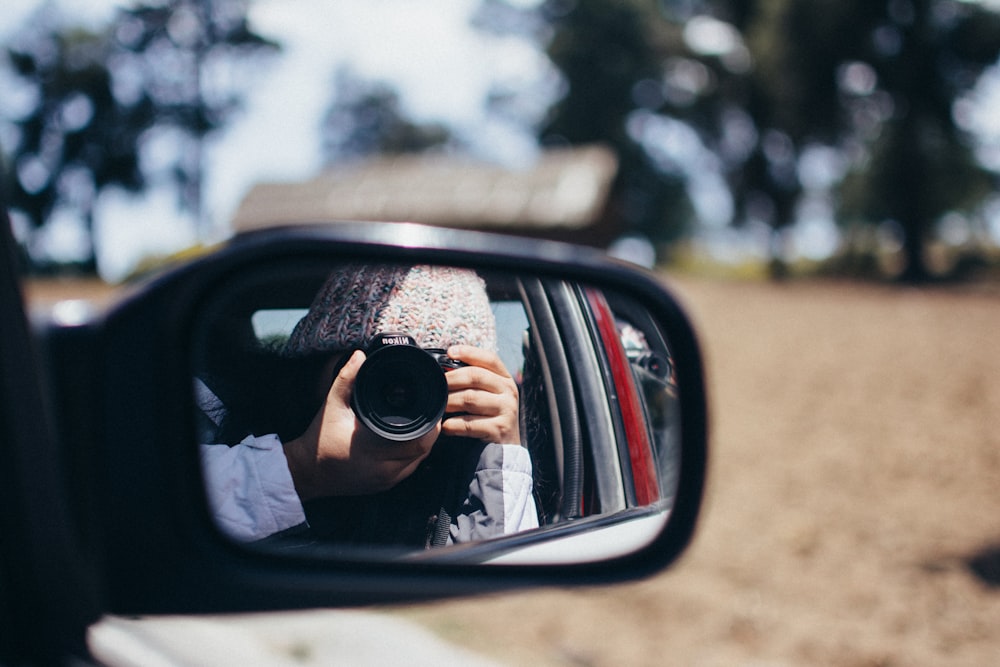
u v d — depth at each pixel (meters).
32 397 1.24
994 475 7.24
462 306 1.63
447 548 1.57
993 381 11.58
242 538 1.46
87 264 21.98
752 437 9.15
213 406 1.50
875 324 19.14
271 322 1.52
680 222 55.47
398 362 1.53
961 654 4.17
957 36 35.31
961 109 36.62
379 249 1.56
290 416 1.55
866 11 35.38
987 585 4.96
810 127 39.00
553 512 1.76
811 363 14.03
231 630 3.70
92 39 41.75
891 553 5.54
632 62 51.94
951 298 26.28
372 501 1.57
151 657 1.74
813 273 44.19
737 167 46.75
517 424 1.69
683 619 4.66
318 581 1.43
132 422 1.30
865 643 4.33
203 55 42.38
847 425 9.50
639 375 1.99
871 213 41.59
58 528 1.26
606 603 4.92
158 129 42.50
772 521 6.29
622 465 1.91
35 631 1.25
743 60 44.31
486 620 4.63
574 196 27.27
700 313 21.72
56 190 41.84
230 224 30.58
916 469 7.55
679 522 1.92
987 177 39.16
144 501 1.29
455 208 27.77
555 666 4.08
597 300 1.95
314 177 31.00
